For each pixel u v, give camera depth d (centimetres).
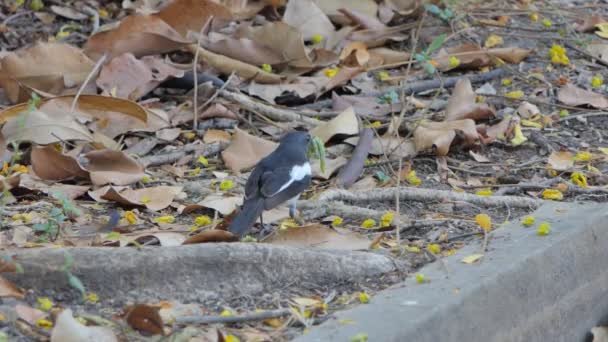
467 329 774
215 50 1370
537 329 861
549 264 877
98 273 798
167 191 1045
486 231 933
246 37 1387
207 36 1394
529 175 1155
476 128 1220
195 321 755
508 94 1353
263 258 830
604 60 1487
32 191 1034
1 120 1133
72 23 1540
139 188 1085
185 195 1066
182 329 738
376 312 754
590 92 1354
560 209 997
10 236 916
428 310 752
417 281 819
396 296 789
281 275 834
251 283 822
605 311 966
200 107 1277
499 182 1135
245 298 811
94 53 1309
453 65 1420
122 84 1277
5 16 1538
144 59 1329
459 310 769
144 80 1286
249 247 834
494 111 1291
